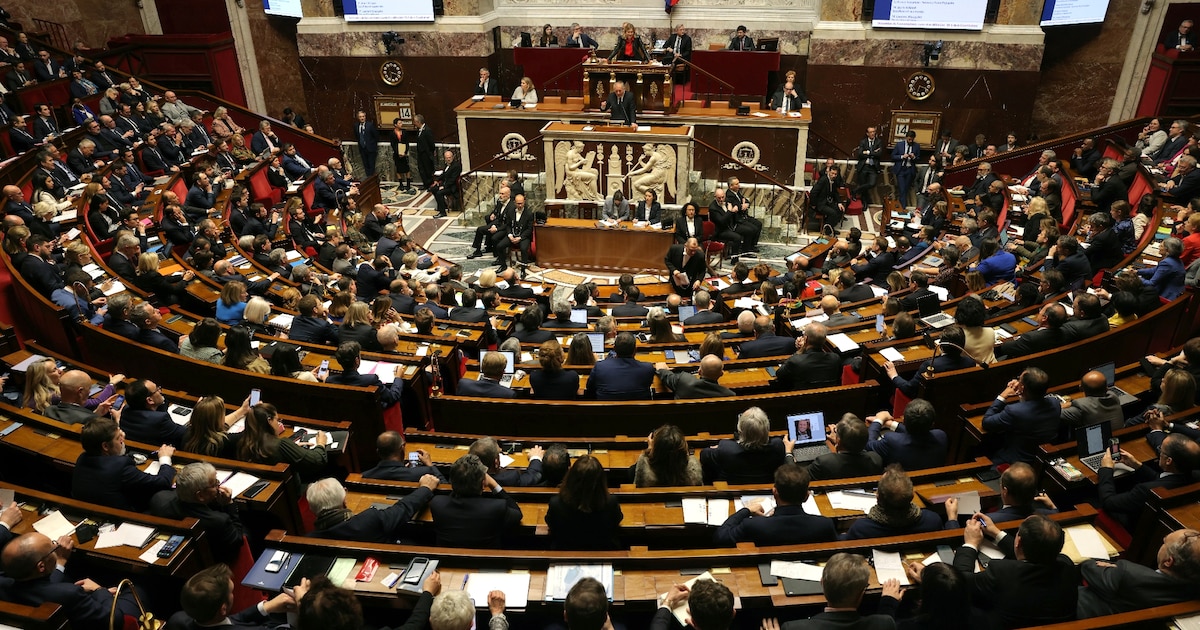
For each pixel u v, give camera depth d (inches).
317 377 278.8
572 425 266.8
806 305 377.1
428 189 753.6
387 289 450.3
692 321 360.5
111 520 183.8
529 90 676.1
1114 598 159.6
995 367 263.1
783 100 642.8
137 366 293.3
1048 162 573.3
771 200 647.8
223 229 486.6
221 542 188.2
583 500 181.3
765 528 181.6
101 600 166.4
